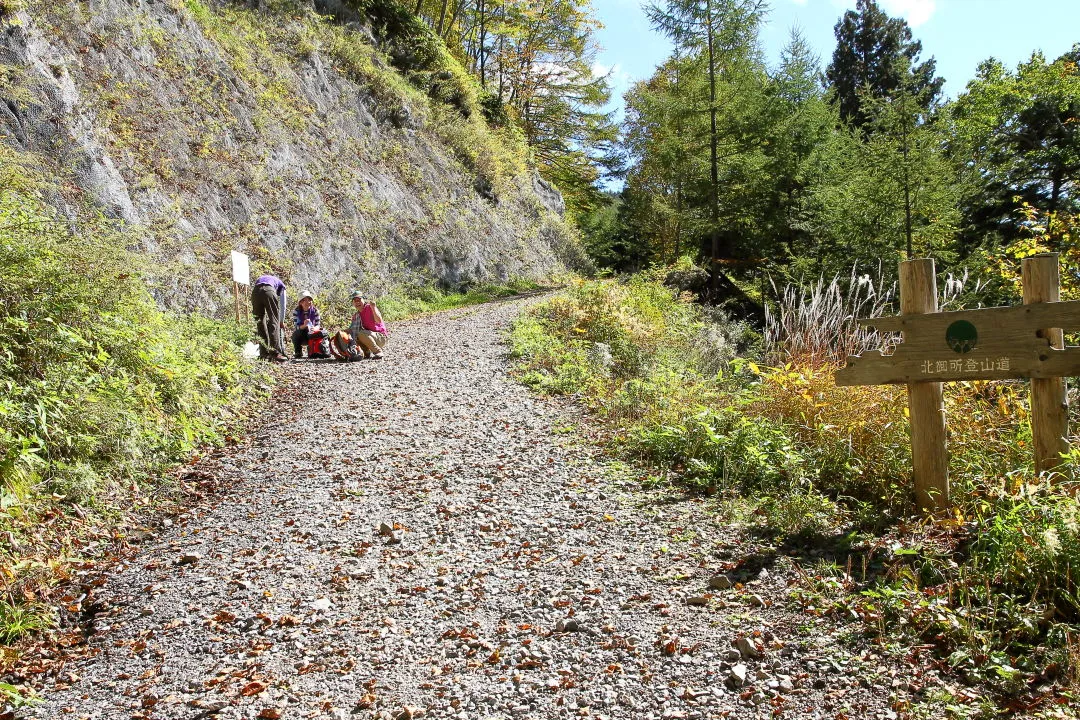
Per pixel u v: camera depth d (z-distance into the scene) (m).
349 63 23.67
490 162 28.28
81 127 11.91
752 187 24.34
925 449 4.52
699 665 3.23
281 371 10.45
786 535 4.50
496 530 4.93
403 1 33.19
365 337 11.41
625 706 2.99
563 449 6.61
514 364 10.42
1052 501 3.77
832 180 24.89
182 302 12.22
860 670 3.07
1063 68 27.66
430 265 21.31
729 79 25.17
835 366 6.30
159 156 14.04
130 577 4.44
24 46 11.52
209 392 7.84
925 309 4.50
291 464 6.49
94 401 5.69
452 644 3.55
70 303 6.17
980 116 30.78
